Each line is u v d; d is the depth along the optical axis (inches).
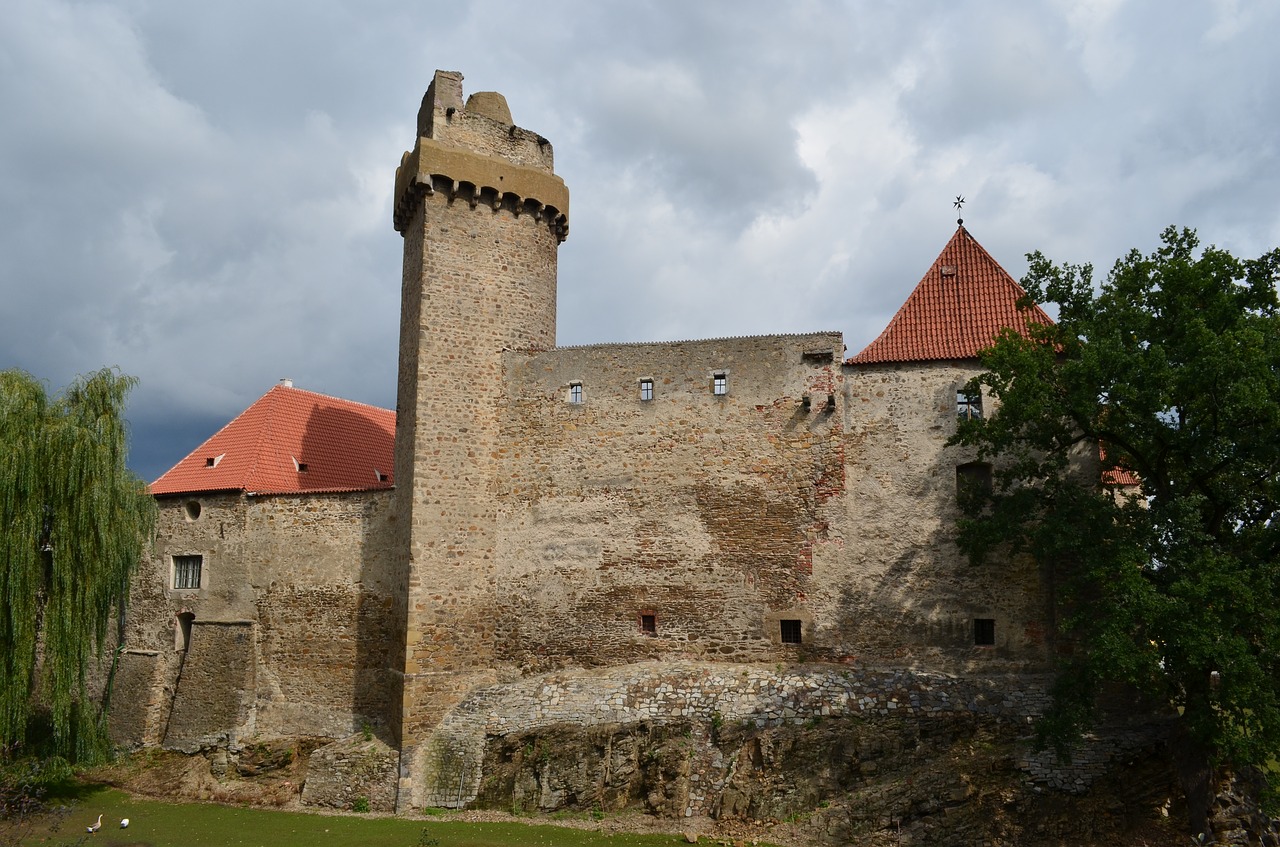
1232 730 699.4
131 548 1006.4
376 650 1108.5
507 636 1100.5
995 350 840.9
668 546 1075.3
